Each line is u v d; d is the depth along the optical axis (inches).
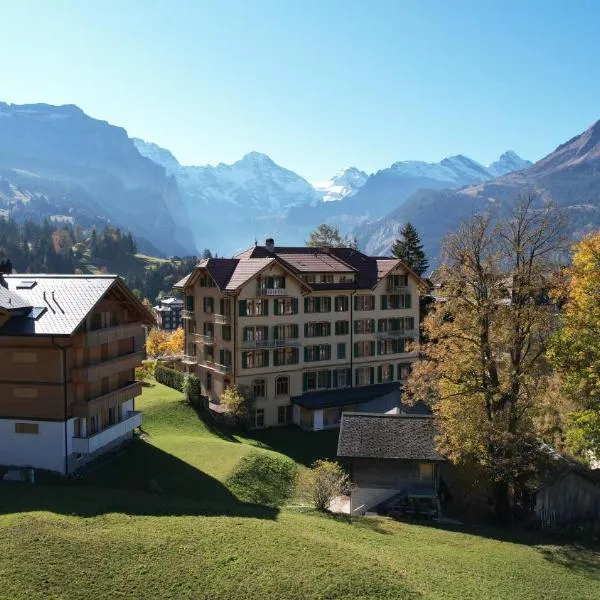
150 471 1680.6
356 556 1154.0
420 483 1720.0
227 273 2770.7
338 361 2987.2
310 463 2272.4
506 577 1197.7
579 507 1721.2
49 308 1587.1
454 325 1662.2
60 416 1547.7
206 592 984.3
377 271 3181.6
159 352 4148.6
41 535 1095.0
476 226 1646.2
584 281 1558.8
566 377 1615.4
